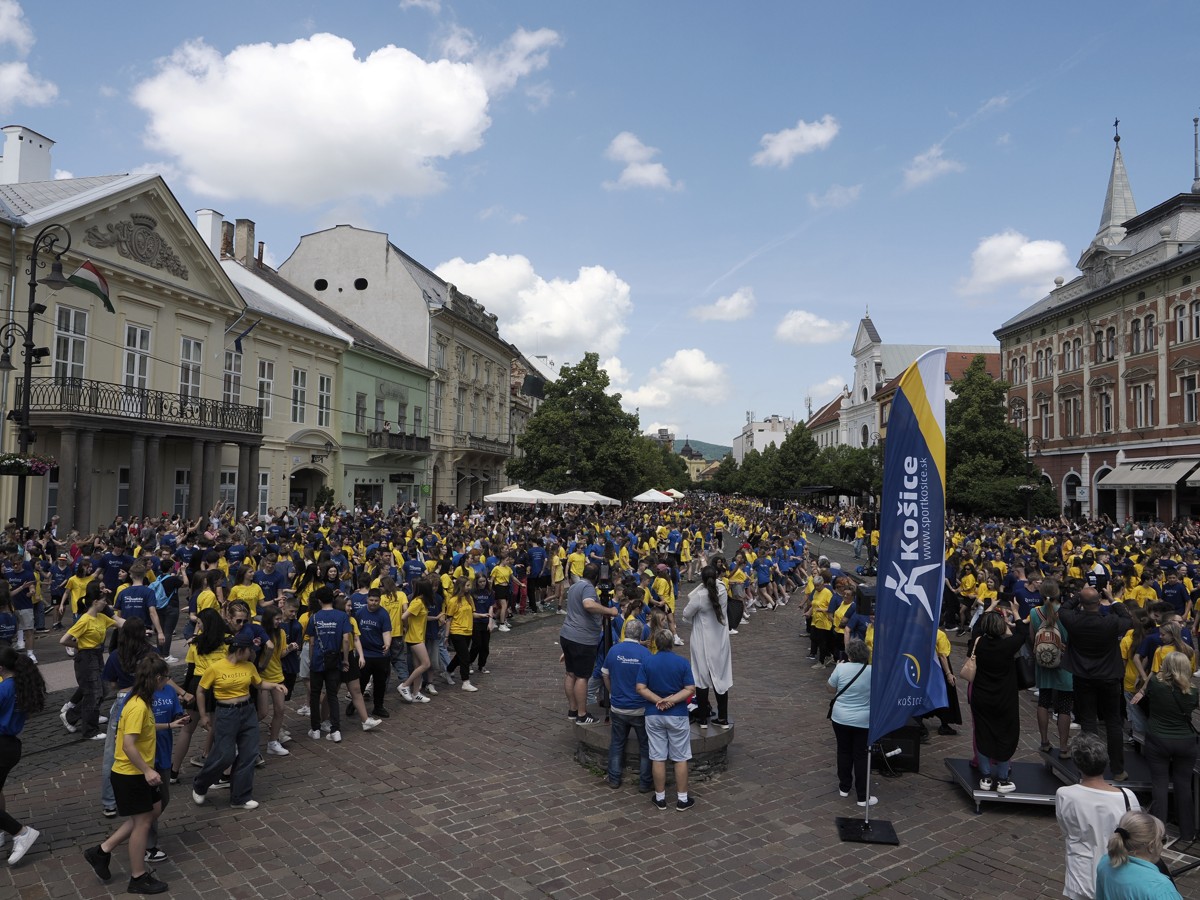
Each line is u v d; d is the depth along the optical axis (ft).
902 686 23.58
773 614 68.08
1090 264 148.05
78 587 41.39
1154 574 49.90
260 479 101.45
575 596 31.27
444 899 18.20
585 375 144.97
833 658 45.73
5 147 82.74
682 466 511.40
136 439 74.13
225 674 23.27
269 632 28.53
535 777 26.32
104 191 74.08
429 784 25.59
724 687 28.53
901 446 24.12
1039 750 27.99
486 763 27.68
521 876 19.36
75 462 72.02
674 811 23.54
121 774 18.19
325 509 96.12
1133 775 24.71
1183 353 122.31
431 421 152.35
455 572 45.01
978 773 25.04
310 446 111.65
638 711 24.72
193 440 82.07
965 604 55.16
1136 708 26.27
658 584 43.68
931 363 24.36
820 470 246.68
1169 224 132.05
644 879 19.30
